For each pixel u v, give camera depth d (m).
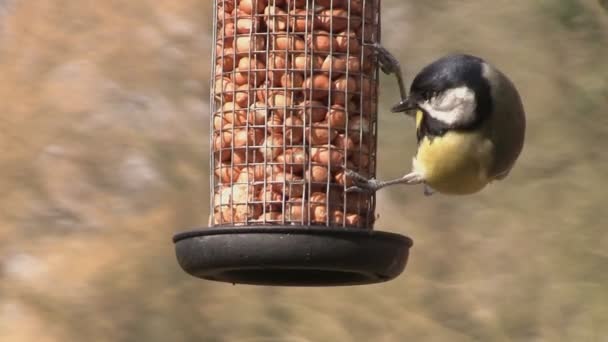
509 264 14.52
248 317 15.36
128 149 16.64
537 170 14.28
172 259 16.02
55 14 17.17
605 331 13.80
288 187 8.54
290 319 15.20
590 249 14.12
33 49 17.19
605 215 14.12
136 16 17.03
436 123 9.12
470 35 14.84
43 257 16.22
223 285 15.71
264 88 8.62
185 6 16.98
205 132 16.66
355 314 14.96
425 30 15.24
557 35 14.05
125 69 16.89
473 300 14.57
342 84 8.66
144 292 15.83
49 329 15.80
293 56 8.60
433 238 14.98
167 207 16.27
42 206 16.55
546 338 14.02
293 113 8.59
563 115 14.14
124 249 16.05
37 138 16.83
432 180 9.21
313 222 8.52
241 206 8.59
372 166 8.97
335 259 8.02
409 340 14.72
